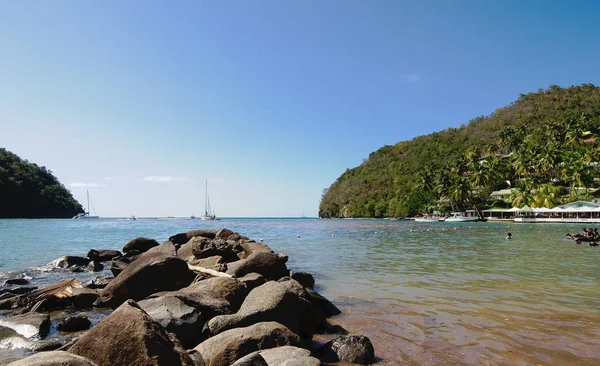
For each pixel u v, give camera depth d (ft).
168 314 23.98
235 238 73.20
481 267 53.88
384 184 495.00
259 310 24.66
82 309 33.68
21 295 34.45
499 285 40.50
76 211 479.82
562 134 339.77
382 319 28.94
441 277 46.01
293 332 22.94
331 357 21.50
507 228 186.60
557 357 21.03
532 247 85.15
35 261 65.41
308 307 26.61
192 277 38.42
